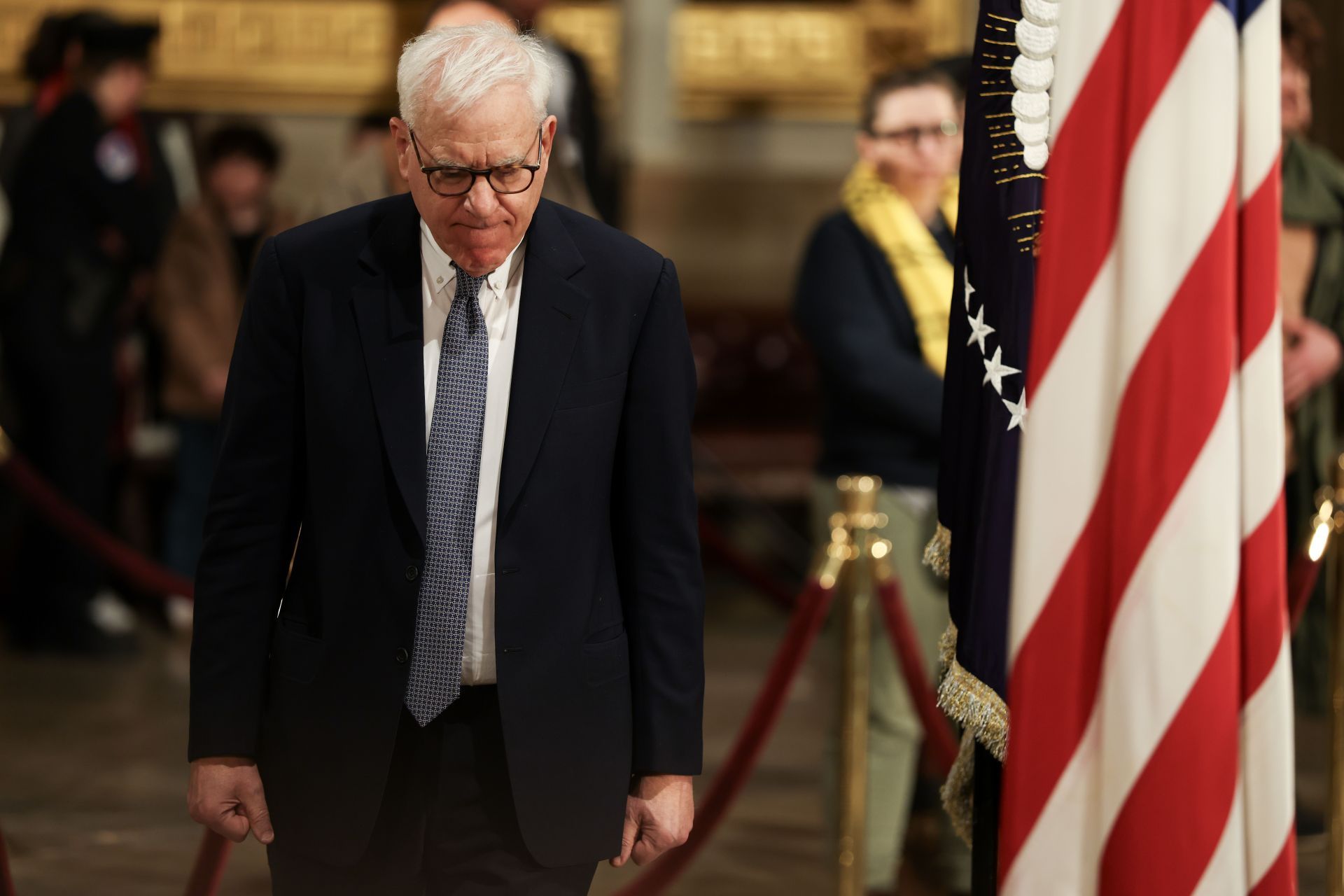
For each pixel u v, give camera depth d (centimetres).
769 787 1017
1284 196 838
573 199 776
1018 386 477
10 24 1792
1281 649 462
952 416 503
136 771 1041
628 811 477
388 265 451
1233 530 452
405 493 439
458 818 453
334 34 1872
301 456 462
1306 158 845
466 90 409
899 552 791
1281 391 464
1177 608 449
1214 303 449
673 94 1898
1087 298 458
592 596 458
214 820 458
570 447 448
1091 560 459
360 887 456
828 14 1895
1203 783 448
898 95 811
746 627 1514
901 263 796
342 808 446
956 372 502
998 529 478
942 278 798
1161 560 448
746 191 1906
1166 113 453
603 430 454
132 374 1576
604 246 464
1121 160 458
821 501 812
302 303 451
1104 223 458
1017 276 479
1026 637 461
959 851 815
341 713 446
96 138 1348
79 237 1348
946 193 831
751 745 721
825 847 902
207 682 452
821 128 1911
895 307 795
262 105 1872
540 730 446
